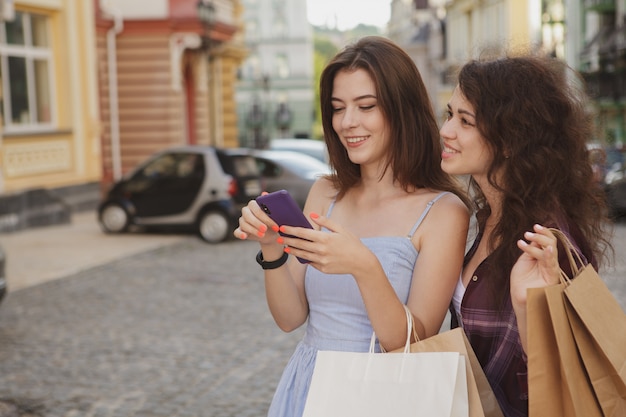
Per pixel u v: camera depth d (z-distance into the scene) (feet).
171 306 26.17
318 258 6.27
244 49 93.30
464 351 6.16
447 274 6.88
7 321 24.14
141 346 21.16
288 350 20.67
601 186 6.68
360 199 7.59
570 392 5.58
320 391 6.25
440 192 7.23
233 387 17.67
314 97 257.34
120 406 16.47
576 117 6.34
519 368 6.49
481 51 6.87
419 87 7.28
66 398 16.98
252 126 224.12
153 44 71.20
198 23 70.95
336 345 7.13
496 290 6.47
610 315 5.86
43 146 53.98
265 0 221.87
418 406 6.00
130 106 71.87
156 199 43.09
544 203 6.28
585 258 6.19
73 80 57.41
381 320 6.42
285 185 45.19
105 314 25.07
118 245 40.57
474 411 6.02
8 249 39.60
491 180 6.47
